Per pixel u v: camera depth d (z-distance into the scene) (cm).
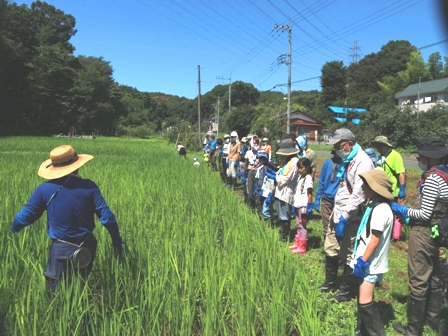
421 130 3400
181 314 359
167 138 5328
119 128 8294
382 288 530
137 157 1972
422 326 425
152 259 460
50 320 316
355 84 8112
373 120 3653
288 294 393
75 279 350
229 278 416
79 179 371
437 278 413
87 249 362
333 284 511
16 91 5697
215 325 346
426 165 416
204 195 868
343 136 470
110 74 9588
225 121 5659
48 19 8431
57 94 6456
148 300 352
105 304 373
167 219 618
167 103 15612
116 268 387
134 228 543
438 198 386
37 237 452
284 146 708
